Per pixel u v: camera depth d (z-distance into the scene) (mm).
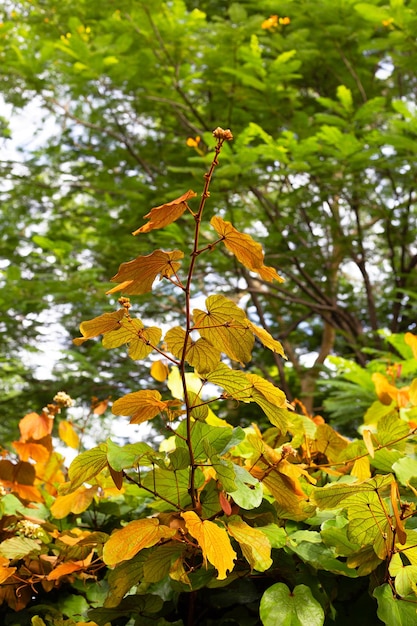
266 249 7305
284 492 1157
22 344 7227
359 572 1111
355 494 1041
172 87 6746
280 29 7094
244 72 6230
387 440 1354
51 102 7277
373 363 4301
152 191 6551
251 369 8281
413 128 4961
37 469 1604
